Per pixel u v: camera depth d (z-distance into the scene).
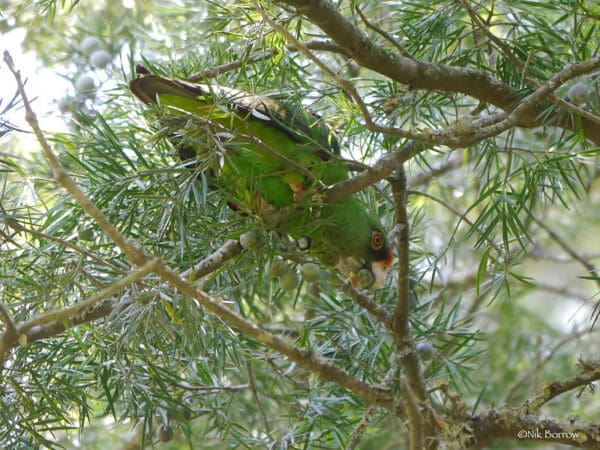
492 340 13.33
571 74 6.92
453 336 8.22
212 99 6.91
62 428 7.27
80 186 7.55
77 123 9.22
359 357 8.02
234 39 8.04
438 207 13.98
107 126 7.24
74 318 7.12
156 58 10.80
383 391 6.42
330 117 8.16
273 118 7.29
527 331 13.66
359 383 6.39
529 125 7.96
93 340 7.37
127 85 8.39
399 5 9.11
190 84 7.07
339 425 7.84
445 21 8.02
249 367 8.48
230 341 7.78
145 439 7.46
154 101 7.22
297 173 7.55
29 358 7.61
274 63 7.48
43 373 7.23
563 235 15.11
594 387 6.99
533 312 14.26
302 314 11.33
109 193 7.00
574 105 7.32
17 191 8.55
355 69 10.08
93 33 11.08
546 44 7.91
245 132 7.54
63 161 8.95
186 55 9.51
